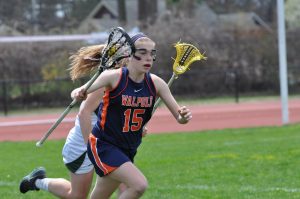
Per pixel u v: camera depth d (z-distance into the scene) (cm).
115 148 1293
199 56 1367
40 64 6450
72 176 1439
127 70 1274
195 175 2203
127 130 1293
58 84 5991
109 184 1312
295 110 5359
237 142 3130
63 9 9856
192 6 8200
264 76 6800
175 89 6412
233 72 6525
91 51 1451
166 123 4688
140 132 1320
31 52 6456
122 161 1272
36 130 4391
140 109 1290
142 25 7325
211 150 2844
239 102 6278
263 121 4622
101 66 1298
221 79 6556
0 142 3591
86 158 1409
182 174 2230
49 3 9625
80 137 1402
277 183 2017
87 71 1472
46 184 1512
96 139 1299
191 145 3081
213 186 1998
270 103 6069
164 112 5497
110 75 1266
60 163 2595
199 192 1906
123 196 1265
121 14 8694
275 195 1831
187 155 2706
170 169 2339
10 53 6406
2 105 5900
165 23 7038
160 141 3344
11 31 7200
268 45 7062
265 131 3647
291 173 2180
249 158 2525
